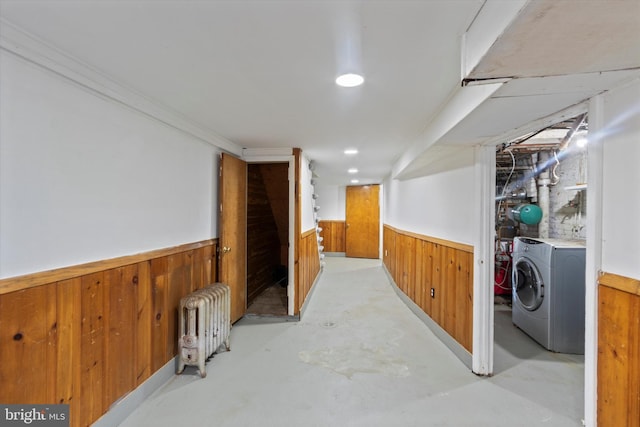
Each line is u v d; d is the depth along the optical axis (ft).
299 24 4.02
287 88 6.17
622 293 4.19
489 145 8.00
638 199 4.03
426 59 4.96
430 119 8.19
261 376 7.89
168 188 7.91
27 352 4.53
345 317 12.52
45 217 4.83
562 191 13.92
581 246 9.45
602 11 2.56
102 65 5.23
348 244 29.25
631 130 4.12
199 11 3.76
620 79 4.07
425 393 7.16
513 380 7.76
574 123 10.34
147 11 3.76
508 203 16.07
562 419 6.27
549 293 9.52
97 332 5.71
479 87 5.09
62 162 5.09
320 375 7.94
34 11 3.77
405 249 14.76
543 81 4.16
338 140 10.89
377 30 4.15
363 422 6.16
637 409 3.96
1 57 4.22
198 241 9.43
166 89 6.25
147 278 7.06
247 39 4.41
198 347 7.84
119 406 6.17
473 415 6.39
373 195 28.60
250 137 10.52
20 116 4.47
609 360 4.41
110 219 6.06
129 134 6.55
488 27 3.36
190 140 8.95
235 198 11.50
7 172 4.33
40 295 4.72
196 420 6.23
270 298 15.11
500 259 15.08
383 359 8.84
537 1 2.48
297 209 12.29
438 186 10.84
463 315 8.73
